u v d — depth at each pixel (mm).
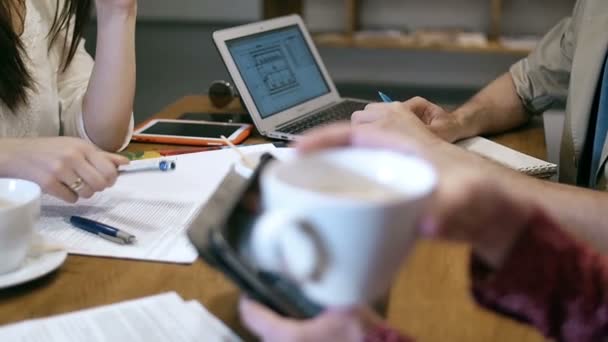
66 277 819
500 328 732
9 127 1312
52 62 1412
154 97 3635
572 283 509
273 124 1436
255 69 1472
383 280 452
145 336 682
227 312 745
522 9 3678
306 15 3932
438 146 1045
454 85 3973
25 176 967
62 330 692
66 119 1401
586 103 1382
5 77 1255
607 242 919
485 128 1445
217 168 1136
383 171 466
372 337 522
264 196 449
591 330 510
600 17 1383
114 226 932
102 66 1345
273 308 551
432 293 802
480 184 472
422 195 427
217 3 4453
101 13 1339
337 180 466
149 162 1121
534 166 1221
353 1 3570
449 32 3646
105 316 720
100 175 973
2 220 766
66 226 938
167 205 1000
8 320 731
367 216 413
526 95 1529
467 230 478
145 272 831
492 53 3879
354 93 3857
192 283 807
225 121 1507
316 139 515
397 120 1161
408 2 3777
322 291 450
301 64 1620
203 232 585
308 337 515
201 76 3898
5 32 1226
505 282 505
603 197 949
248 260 528
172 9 4512
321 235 422
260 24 1556
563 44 1537
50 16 1411
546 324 519
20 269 806
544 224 508
